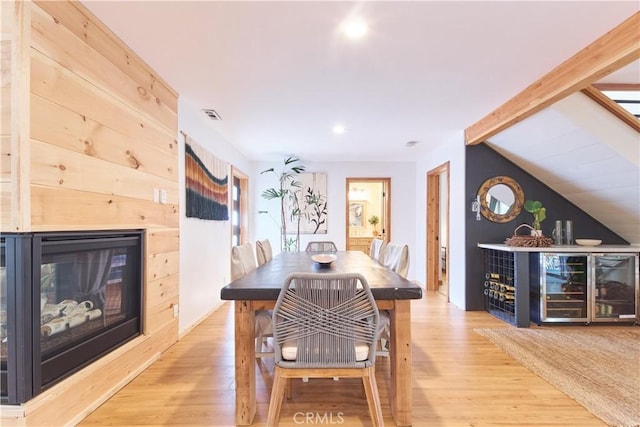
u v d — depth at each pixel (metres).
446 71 2.41
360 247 6.88
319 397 1.99
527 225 4.03
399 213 6.13
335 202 6.13
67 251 1.66
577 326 3.38
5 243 1.40
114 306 2.08
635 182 3.14
